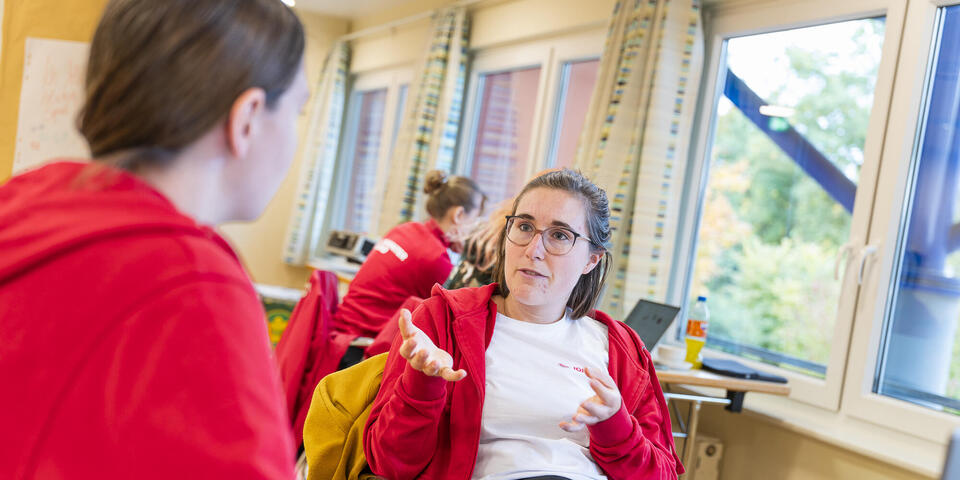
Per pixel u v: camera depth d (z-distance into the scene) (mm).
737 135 3062
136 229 603
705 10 3203
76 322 583
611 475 1462
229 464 573
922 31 2443
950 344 2303
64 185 649
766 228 2893
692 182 3186
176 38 624
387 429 1390
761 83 2996
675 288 3199
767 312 2850
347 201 6562
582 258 1583
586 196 1603
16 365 584
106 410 574
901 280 2459
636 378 1613
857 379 2494
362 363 1664
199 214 673
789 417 2619
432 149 4789
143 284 589
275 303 3932
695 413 2557
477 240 2502
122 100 624
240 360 604
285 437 628
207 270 610
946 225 2352
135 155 634
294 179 6742
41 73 1943
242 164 689
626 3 3244
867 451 2291
